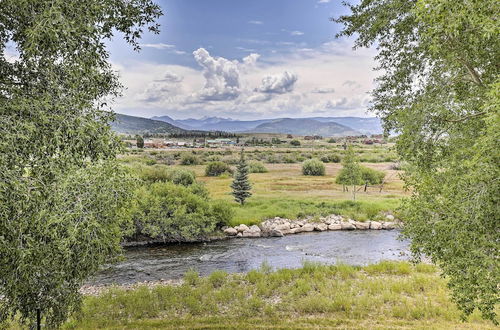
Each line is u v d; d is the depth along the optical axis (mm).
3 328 8992
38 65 5688
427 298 13414
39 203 5242
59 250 5742
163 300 13812
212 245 27438
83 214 5680
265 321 11750
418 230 6953
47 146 5262
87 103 5816
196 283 16531
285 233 31812
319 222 34938
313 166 74625
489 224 5316
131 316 12484
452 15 4914
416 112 6930
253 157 106500
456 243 5664
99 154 5949
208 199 34656
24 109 5230
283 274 16953
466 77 7270
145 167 41844
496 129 4703
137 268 20750
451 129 7164
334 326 11195
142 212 27656
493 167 5012
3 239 4938
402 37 8539
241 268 20797
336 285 15086
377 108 9781
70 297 8273
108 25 7293
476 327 10641
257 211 38531
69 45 5461
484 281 5145
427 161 7109
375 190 54406
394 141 7383
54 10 5008
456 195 5773
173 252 25125
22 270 5617
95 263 7266
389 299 13227
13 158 4922
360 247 25797
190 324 11594
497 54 6383
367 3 8797
